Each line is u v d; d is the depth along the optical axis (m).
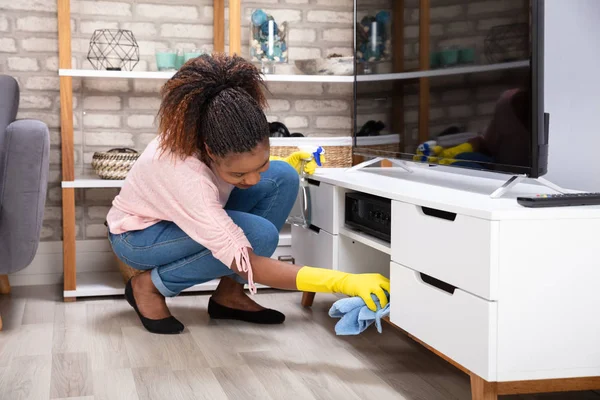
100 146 3.48
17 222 2.53
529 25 1.83
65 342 2.42
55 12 3.41
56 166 3.46
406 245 1.97
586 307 1.66
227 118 2.01
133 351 2.32
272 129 3.30
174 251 2.41
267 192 2.60
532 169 1.85
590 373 1.68
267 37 3.31
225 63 2.12
